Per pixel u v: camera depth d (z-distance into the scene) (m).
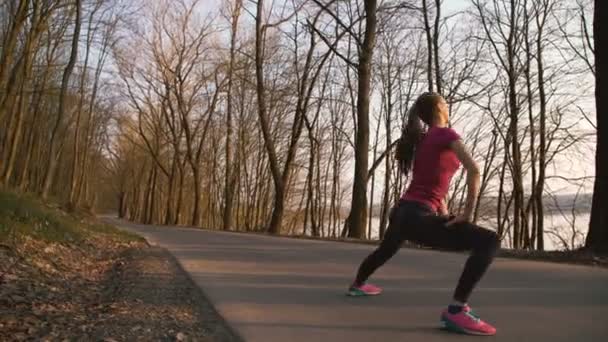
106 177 80.44
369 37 16.84
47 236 10.03
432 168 4.21
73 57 22.31
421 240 4.25
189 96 40.62
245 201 47.56
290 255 9.31
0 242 7.94
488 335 3.84
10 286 5.94
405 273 6.66
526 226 24.94
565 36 23.20
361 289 5.29
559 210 23.52
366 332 3.99
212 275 6.92
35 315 4.76
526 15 23.83
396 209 4.44
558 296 5.07
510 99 24.25
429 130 4.30
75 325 4.38
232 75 34.53
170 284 6.29
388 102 30.38
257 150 44.50
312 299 5.20
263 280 6.46
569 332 3.87
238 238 15.22
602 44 8.63
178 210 42.84
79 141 39.28
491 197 29.50
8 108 18.58
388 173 30.83
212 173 50.72
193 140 44.38
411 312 4.59
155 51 39.81
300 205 45.50
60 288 6.26
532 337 3.77
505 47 24.25
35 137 33.12
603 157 8.51
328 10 18.84
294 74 26.11
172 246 12.01
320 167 39.59
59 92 24.30
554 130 24.39
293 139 24.27
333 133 37.59
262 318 4.46
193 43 39.94
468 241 3.97
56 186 41.12
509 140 26.27
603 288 5.45
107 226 20.44
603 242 8.33
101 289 6.37
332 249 10.49
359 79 16.86
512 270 6.66
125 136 52.12
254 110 39.72
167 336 4.01
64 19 23.03
